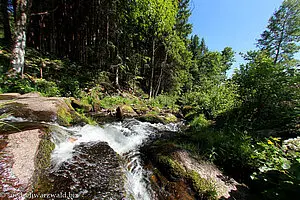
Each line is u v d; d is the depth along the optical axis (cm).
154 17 960
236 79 437
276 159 179
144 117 556
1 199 98
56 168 150
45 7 977
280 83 341
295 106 315
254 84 383
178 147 262
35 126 205
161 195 175
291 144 230
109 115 535
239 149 235
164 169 210
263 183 169
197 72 1998
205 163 230
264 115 379
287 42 1439
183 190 179
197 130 418
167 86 1300
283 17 1419
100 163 175
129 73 1026
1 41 786
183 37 1457
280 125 332
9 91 428
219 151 261
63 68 802
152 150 262
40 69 626
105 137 309
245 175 210
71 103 475
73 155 183
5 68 515
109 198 125
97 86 761
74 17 1071
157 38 1091
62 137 219
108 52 988
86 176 147
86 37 1070
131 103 781
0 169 115
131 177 191
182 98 1077
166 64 1168
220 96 554
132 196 143
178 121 638
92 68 995
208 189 178
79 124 328
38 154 153
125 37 997
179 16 1423
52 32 1066
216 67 2070
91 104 574
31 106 304
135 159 244
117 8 925
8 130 179
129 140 331
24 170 126
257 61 393
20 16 520
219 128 427
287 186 126
